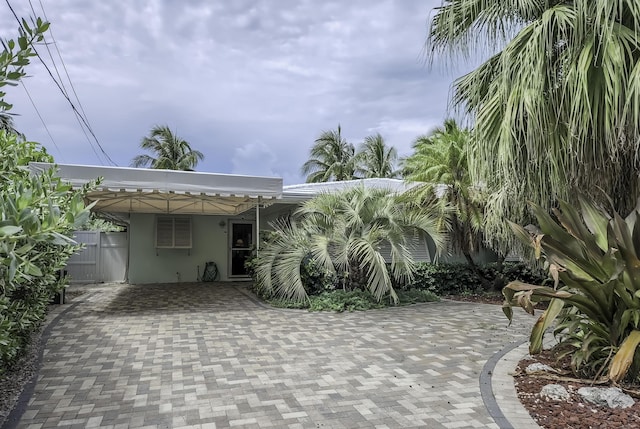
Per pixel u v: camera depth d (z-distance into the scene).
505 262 11.52
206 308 8.73
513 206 6.63
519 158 4.36
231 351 5.45
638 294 3.61
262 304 9.20
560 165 4.21
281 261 9.05
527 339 6.02
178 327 6.89
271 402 3.78
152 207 12.16
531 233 4.57
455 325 7.01
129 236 13.70
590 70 3.83
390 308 8.70
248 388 4.12
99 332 6.53
